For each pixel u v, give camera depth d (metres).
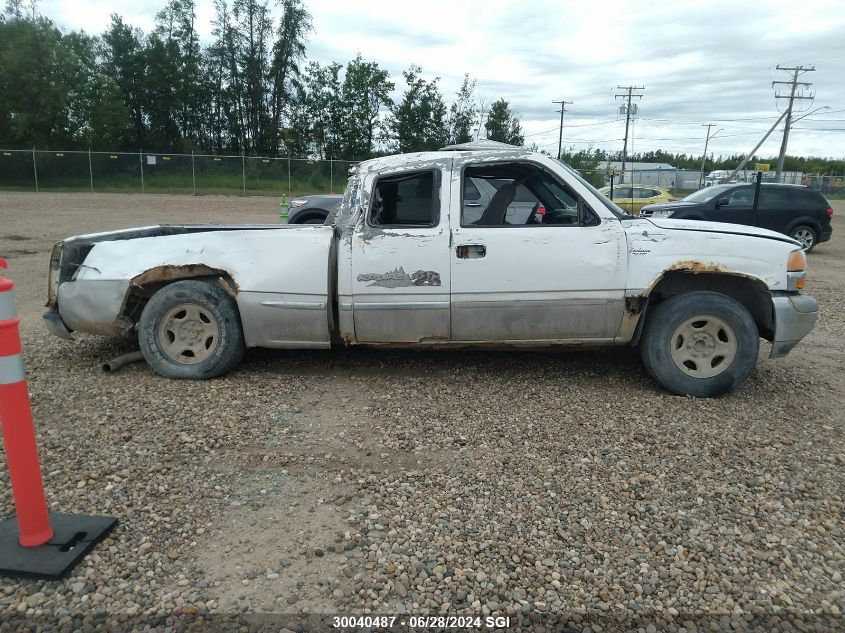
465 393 4.84
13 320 2.65
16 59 41.72
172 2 56.38
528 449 3.90
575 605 2.57
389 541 2.95
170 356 5.04
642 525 3.11
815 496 3.40
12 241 14.13
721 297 4.74
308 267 4.86
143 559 2.80
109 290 4.98
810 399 4.88
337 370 5.34
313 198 11.53
